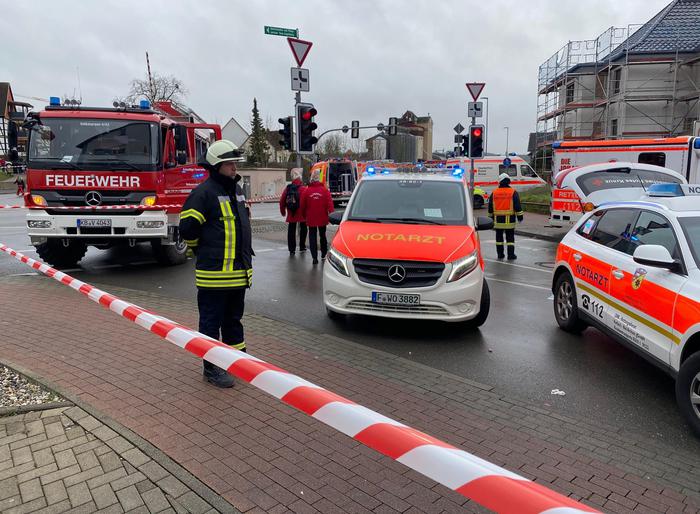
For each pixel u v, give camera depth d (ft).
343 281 20.10
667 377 16.81
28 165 30.07
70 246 33.91
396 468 10.78
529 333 21.36
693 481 10.96
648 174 40.60
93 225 30.42
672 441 12.69
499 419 13.53
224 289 14.29
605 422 13.61
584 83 105.81
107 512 9.05
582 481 10.84
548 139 128.77
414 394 14.88
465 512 9.55
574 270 20.57
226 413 12.78
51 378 14.47
